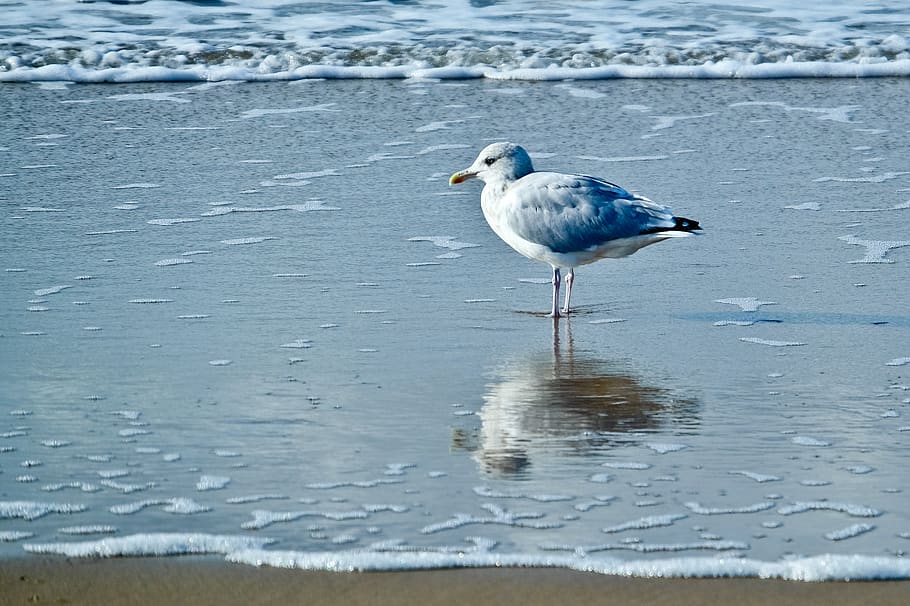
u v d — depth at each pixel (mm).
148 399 10445
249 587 7270
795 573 7406
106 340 11914
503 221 12836
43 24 27828
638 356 11617
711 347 11859
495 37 27141
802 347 11828
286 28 27875
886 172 18109
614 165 18375
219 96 23219
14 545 7789
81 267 14125
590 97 23000
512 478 8906
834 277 13914
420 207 16641
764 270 14188
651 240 12555
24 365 11211
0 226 15555
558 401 10469
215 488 8719
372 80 24625
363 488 8719
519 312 12961
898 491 8656
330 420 10000
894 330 12273
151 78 24578
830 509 8375
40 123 21031
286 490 8688
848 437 9656
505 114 21609
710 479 8883
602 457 9281
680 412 10195
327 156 19078
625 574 7438
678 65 25312
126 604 7082
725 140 19891
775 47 26359
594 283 13914
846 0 30203
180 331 12180
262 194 17125
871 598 7152
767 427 9867
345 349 11750
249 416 10078
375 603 7098
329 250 14883
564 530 8070
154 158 18906
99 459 9211
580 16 29031
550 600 7129
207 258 14516
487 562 7551
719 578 7387
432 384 10852
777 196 16938
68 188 17297
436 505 8461
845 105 22359
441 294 13477
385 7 29672
